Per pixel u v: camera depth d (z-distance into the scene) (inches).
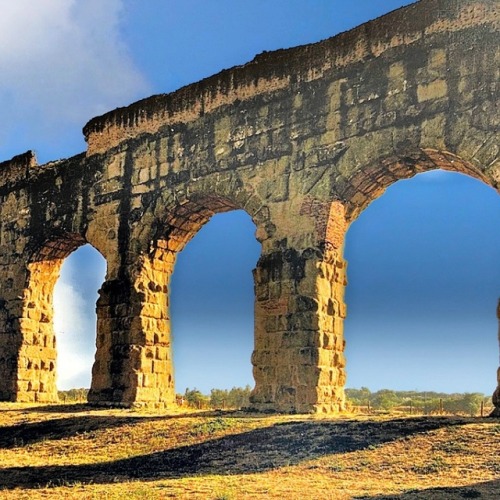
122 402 1064.8
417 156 865.5
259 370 914.1
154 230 1103.0
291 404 874.1
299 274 905.5
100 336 1119.0
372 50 900.6
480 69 809.5
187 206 1082.7
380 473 547.2
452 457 562.3
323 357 877.8
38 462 706.8
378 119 878.4
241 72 1029.2
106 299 1122.7
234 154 1014.4
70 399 1403.8
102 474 622.5
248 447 666.8
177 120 1098.7
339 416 786.2
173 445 717.3
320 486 508.4
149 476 601.6
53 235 1262.3
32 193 1307.8
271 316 919.7
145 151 1135.0
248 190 987.3
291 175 946.1
